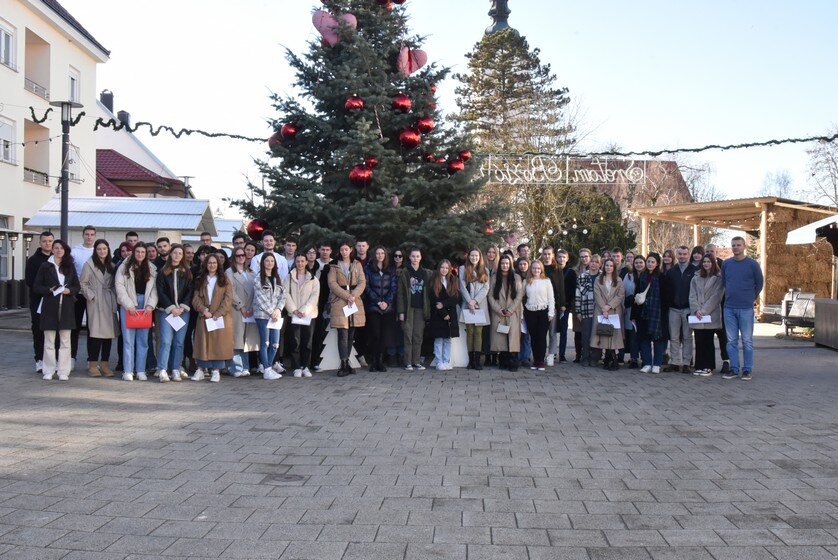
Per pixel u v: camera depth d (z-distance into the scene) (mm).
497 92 53312
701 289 11578
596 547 4273
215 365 10672
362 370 12086
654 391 10062
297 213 12867
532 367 12445
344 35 13344
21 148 26344
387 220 12469
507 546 4285
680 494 5320
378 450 6582
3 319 20469
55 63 29047
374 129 13008
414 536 4438
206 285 10531
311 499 5152
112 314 10797
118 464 6027
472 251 12273
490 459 6293
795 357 14227
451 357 12562
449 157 13906
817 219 23531
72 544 4258
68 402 8711
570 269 13727
